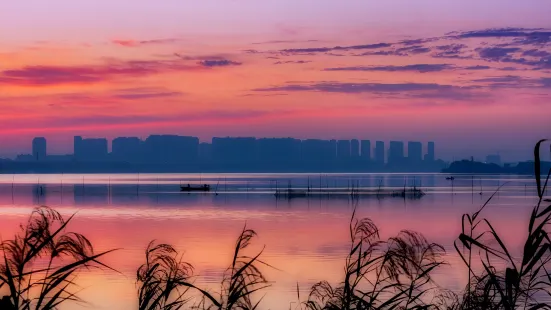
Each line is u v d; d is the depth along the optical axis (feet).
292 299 108.27
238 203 493.77
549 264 86.07
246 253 186.50
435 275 123.85
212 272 138.82
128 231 267.59
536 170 21.36
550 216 21.61
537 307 23.30
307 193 654.12
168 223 310.04
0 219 323.98
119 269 141.08
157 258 24.62
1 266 18.99
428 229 275.18
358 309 25.26
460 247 178.81
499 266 132.26
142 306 23.65
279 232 260.21
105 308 97.40
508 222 306.14
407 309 25.76
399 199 557.33
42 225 19.38
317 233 255.29
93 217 350.43
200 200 540.52
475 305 25.40
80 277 128.47
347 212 390.21
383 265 25.32
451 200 538.06
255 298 107.04
